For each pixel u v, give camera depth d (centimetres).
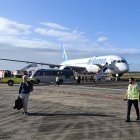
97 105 2225
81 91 3788
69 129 1287
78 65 7606
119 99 2712
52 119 1562
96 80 6762
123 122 1464
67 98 2811
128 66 6519
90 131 1241
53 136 1149
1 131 1248
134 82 1518
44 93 3444
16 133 1206
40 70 6078
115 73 6581
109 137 1127
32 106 2159
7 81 5172
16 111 1873
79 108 2039
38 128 1312
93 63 7038
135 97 1497
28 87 1747
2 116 1669
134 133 1200
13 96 3002
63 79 6144
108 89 4181
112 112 1828
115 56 6631
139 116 1630
